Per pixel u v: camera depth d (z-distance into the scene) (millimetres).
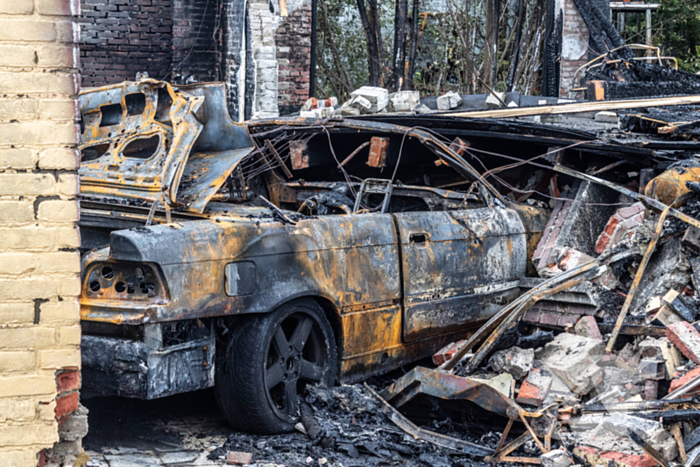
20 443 2783
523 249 6113
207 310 4176
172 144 4918
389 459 4188
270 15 12906
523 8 18391
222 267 4258
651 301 5211
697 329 4785
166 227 4199
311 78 14328
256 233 4445
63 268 2783
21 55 2709
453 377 4434
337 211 6121
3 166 2717
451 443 4371
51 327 2787
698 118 8078
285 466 4078
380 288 5039
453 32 19812
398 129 6289
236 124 5617
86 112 5445
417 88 19547
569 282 5227
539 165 6961
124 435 4461
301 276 4598
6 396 2760
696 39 21578
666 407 4047
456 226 5582
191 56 12422
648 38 19281
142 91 5223
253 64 12688
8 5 2686
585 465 3914
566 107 8711
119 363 4047
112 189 5000
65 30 2742
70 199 2787
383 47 19266
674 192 5684
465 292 5570
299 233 4660
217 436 4535
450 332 5594
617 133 7949
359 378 5031
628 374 4824
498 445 4242
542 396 4469
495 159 7910
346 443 4301
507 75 18781
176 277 4070
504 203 6227
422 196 6207
